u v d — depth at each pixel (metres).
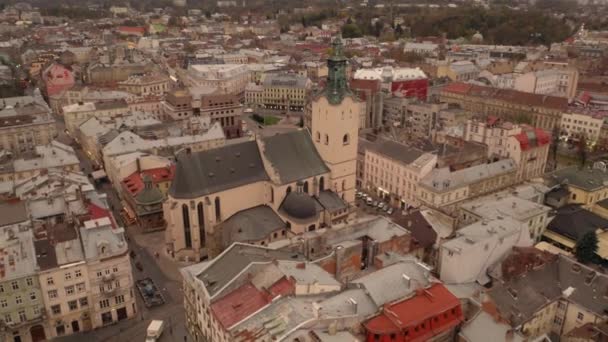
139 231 150.50
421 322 86.44
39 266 100.94
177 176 130.75
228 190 133.50
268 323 82.75
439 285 94.50
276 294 87.69
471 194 163.00
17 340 102.81
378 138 190.62
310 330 81.25
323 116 145.25
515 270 109.38
